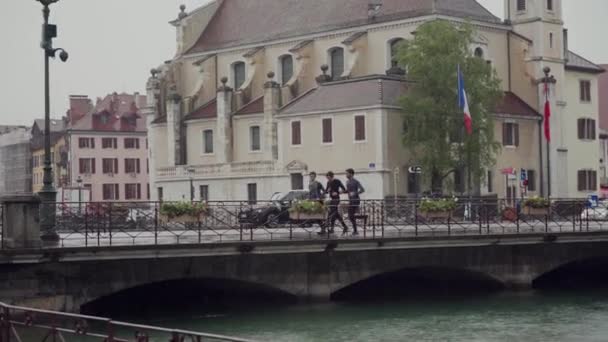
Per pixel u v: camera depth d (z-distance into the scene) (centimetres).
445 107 7925
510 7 9462
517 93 9300
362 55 9362
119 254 3503
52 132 15925
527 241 4472
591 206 5169
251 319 3822
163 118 10794
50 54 3809
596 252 4838
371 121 8056
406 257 4225
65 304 3488
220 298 4284
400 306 4266
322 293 4034
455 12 9019
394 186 8050
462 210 4691
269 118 9481
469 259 4425
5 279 3391
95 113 14650
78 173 14425
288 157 8744
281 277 3941
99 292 3556
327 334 3512
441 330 3644
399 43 8525
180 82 11038
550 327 3731
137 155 14788
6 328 2200
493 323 3816
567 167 9344
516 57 9325
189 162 10450
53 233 3600
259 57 10300
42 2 3788
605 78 13188
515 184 8906
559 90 9356
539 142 9169
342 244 3962
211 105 10594
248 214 4534
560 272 5291
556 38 9406
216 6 11275
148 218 4041
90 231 3941
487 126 7944
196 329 3591
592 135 9838
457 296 4625
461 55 7994
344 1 9881
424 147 7962
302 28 10019
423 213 4447
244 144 9894
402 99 8006
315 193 4359
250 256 3859
